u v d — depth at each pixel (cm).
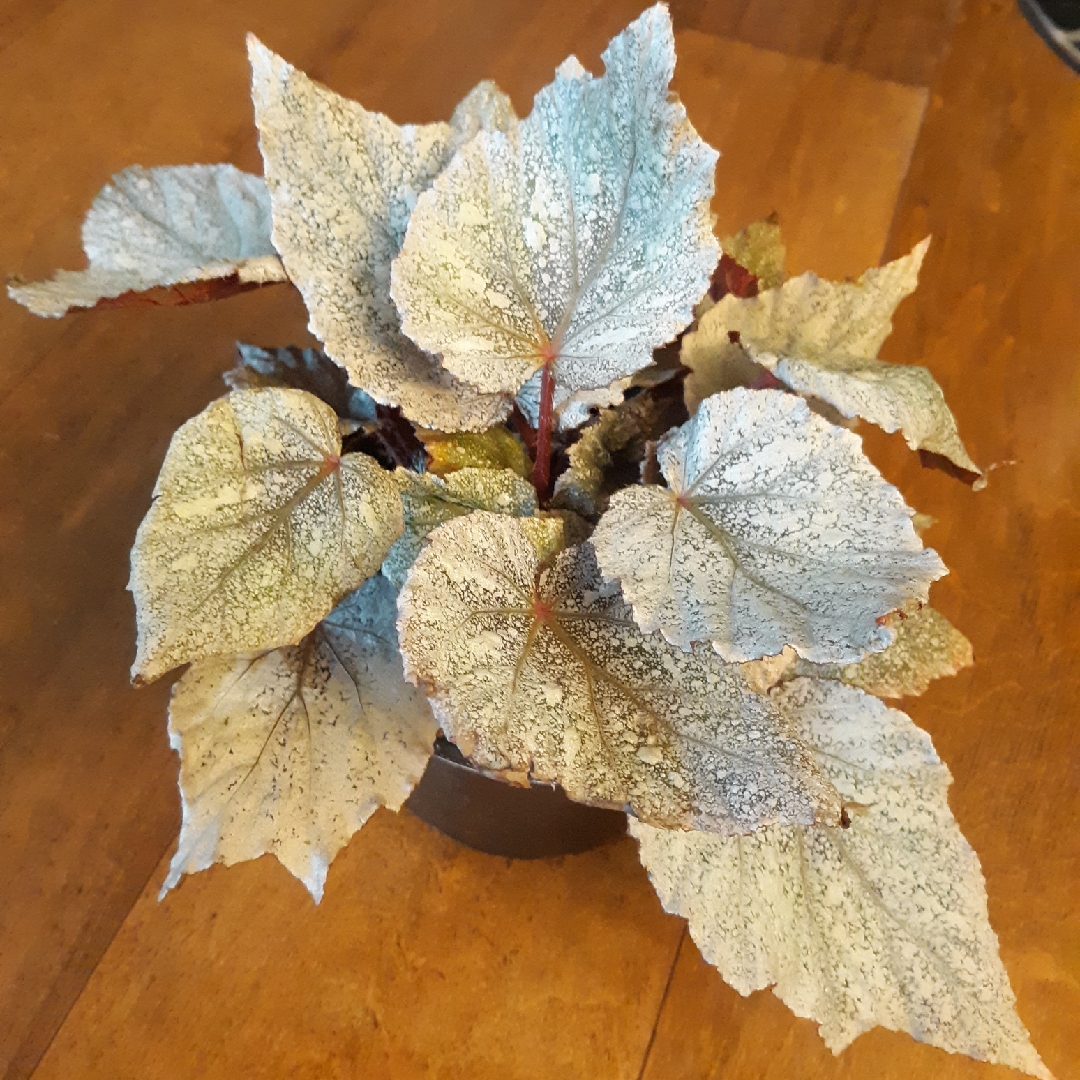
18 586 70
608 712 41
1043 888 70
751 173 98
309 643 48
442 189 41
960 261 98
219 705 45
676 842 46
